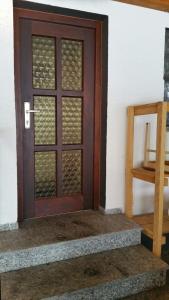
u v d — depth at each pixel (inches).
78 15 89.1
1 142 77.8
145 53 98.1
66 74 92.7
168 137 106.3
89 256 77.5
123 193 100.3
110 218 93.4
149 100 101.1
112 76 93.7
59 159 94.6
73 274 68.4
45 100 90.9
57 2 83.0
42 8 83.4
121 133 97.7
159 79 101.9
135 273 69.6
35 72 88.3
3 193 79.4
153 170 91.2
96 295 65.7
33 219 91.4
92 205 102.2
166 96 108.3
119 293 68.8
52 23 88.0
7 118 77.9
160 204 79.4
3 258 68.1
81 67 94.6
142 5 94.1
